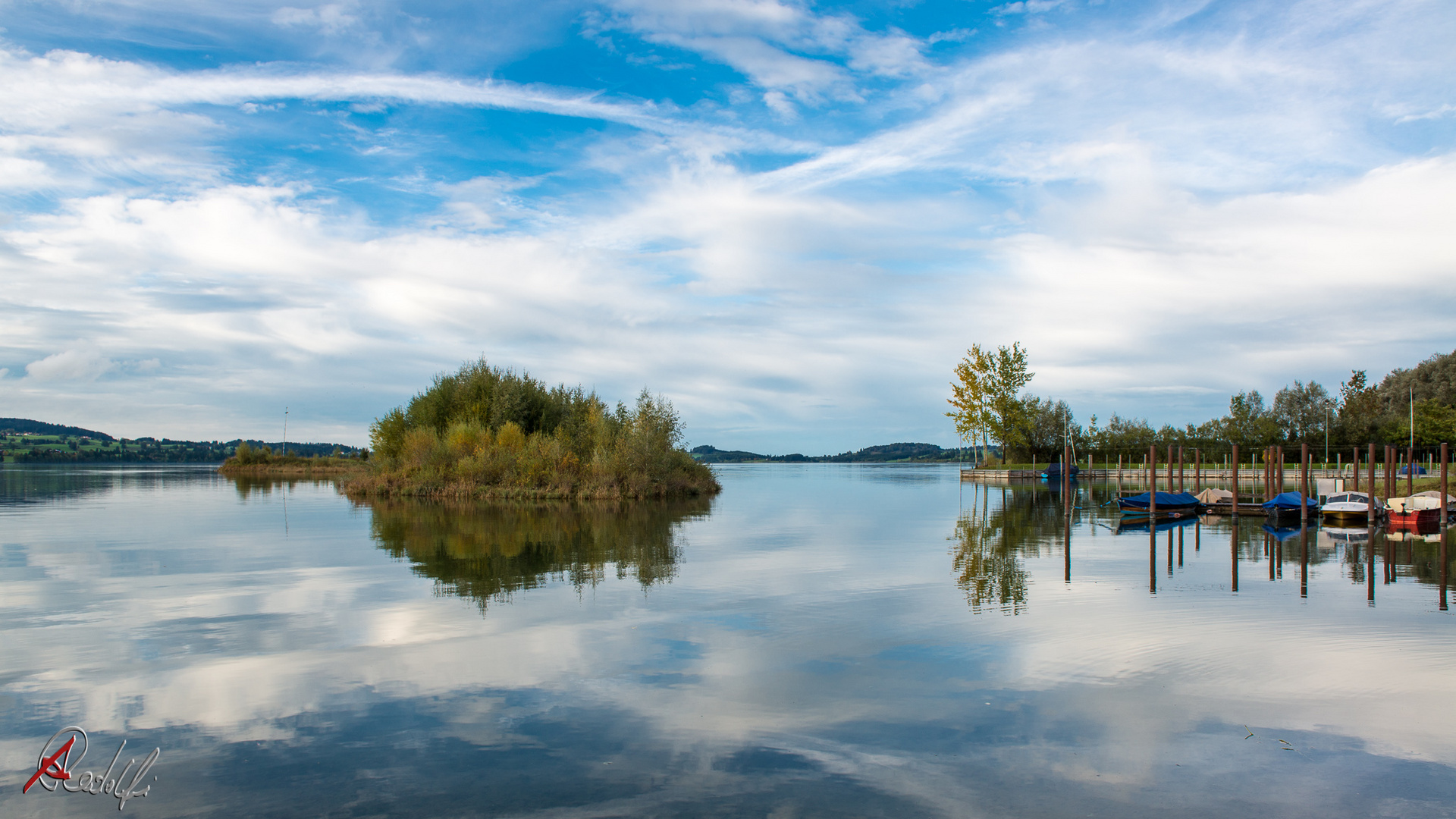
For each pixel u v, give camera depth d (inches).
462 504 1690.5
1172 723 379.9
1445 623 587.5
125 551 927.0
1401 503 1387.8
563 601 641.6
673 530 1205.1
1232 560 944.3
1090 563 904.3
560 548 962.1
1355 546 1109.7
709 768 323.9
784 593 685.9
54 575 756.0
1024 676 448.8
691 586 714.8
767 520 1403.8
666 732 362.6
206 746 343.9
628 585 715.4
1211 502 1727.4
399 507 1601.9
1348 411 4015.8
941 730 368.5
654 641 518.6
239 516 1380.4
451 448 1985.7
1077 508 1849.2
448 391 2283.5
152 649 491.5
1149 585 750.5
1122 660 482.9
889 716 384.8
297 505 1656.0
